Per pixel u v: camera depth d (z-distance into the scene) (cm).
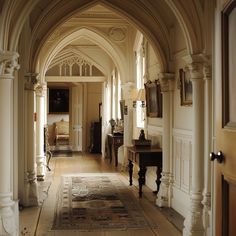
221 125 211
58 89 2041
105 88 1412
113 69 1341
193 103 506
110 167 1172
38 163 934
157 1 637
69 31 976
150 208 651
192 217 483
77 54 1361
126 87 1048
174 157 655
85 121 1691
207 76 479
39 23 668
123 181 920
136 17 670
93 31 1016
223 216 207
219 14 216
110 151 1308
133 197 739
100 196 748
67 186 855
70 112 1759
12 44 464
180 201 616
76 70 1411
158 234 505
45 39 700
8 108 457
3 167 452
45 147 1155
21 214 609
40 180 923
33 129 684
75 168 1152
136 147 776
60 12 696
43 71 966
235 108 195
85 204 680
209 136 475
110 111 1411
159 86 728
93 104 1698
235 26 194
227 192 204
